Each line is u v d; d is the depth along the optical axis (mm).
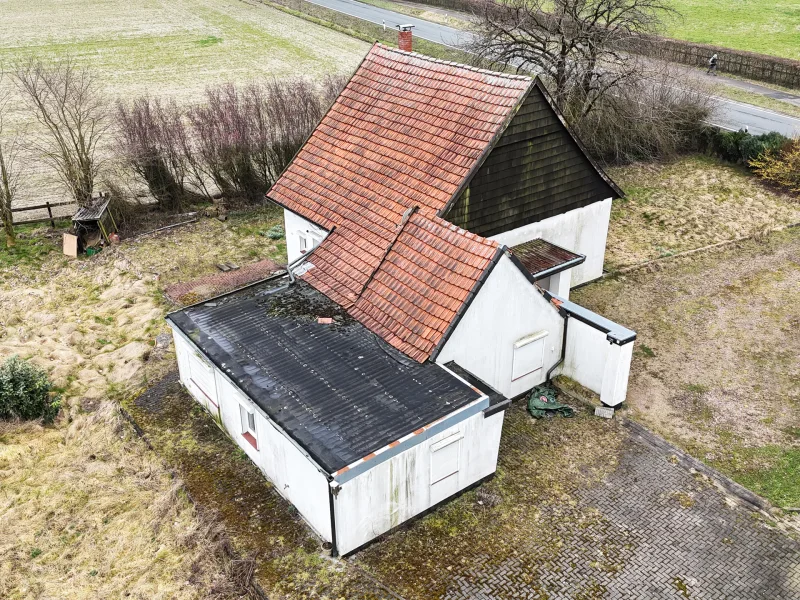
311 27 60938
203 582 13023
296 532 13984
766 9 59750
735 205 28672
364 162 20203
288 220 22000
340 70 47781
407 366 15359
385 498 13555
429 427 13547
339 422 13812
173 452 16125
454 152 18531
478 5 43000
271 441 14398
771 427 16984
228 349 16109
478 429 14523
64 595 12836
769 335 20438
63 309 22016
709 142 33031
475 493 15078
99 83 45438
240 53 53062
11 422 17000
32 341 20250
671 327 20828
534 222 20344
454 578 13109
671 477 15430
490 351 16516
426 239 16938
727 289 22797
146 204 28031
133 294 22562
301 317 17172
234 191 28719
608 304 21984
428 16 60531
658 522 14305
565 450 16203
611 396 17125
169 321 17281
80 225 25531
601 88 30688
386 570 13266
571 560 13477
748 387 18344
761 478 15484
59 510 14719
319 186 20766
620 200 29188
